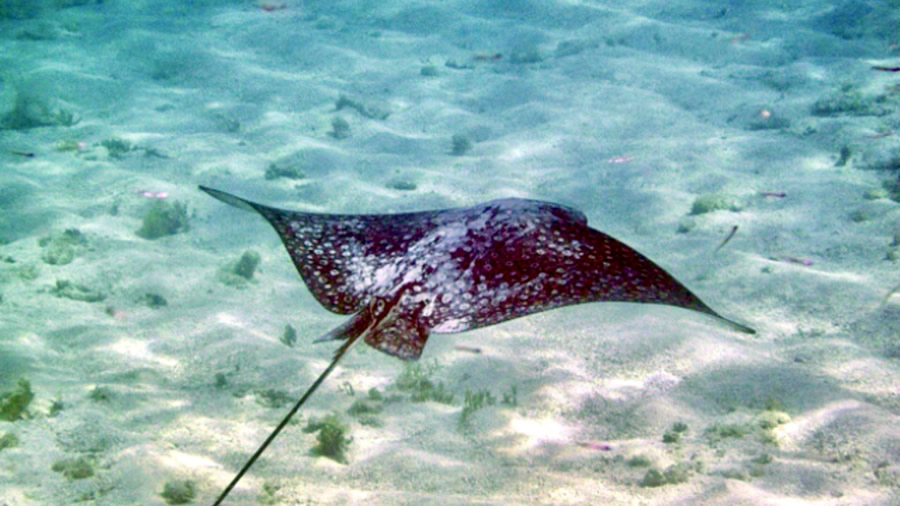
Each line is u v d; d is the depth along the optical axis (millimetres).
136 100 17844
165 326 9320
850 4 21391
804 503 5426
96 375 7980
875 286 9570
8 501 5219
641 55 19656
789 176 13164
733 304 9641
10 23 24031
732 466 6086
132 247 11438
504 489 5898
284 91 18297
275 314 9883
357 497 5621
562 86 17938
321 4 24984
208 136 15828
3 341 8109
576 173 13820
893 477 5742
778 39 20016
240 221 12453
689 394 7645
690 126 15594
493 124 16344
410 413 7352
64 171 14016
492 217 3059
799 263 10414
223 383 7957
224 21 23859
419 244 3066
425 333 2689
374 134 15914
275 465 6234
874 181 12586
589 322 9406
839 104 15445
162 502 5438
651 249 11195
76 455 6004
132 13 25266
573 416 7355
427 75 19141
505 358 8633
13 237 11594
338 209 12617
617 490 5793
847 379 7656
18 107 16719
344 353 2516
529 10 23344
